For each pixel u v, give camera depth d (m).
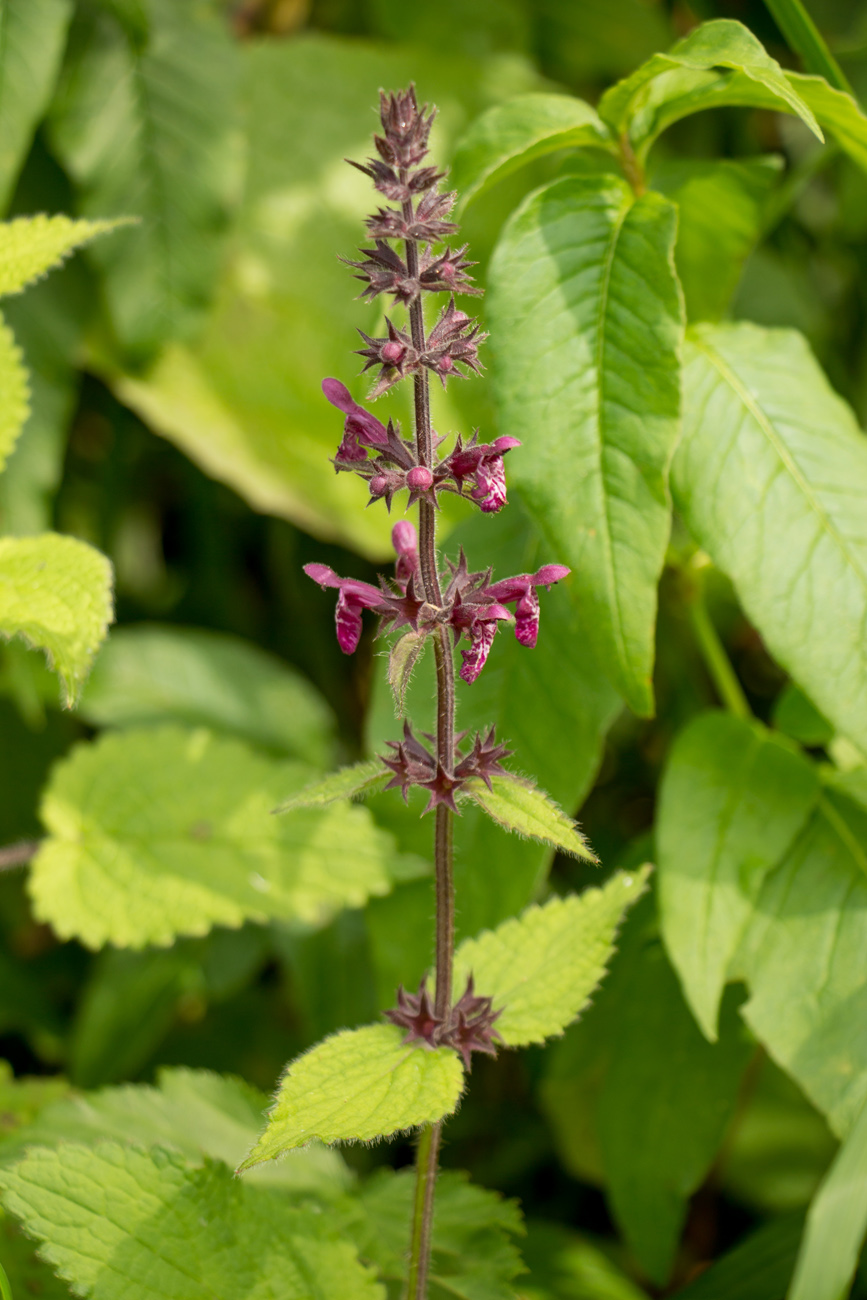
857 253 0.81
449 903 0.58
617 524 0.60
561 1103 0.72
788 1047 0.62
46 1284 0.61
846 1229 0.59
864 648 0.61
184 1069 0.64
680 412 0.60
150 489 0.88
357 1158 0.71
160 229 0.69
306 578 0.83
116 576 0.81
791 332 0.63
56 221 0.62
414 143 0.57
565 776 0.63
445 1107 0.57
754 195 0.64
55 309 0.70
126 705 0.71
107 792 0.66
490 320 0.61
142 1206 0.59
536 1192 0.72
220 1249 0.59
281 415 0.71
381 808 0.66
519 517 0.65
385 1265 0.61
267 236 0.71
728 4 0.80
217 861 0.65
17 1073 0.73
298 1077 0.57
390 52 0.72
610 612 0.60
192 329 0.70
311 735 0.72
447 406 0.70
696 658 0.78
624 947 0.68
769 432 0.62
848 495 0.61
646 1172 0.66
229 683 0.72
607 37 0.82
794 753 0.64
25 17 0.67
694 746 0.64
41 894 0.65
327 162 0.71
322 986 0.70
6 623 0.60
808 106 0.61
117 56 0.69
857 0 0.82
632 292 0.60
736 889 0.63
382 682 0.65
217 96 0.69
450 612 0.57
